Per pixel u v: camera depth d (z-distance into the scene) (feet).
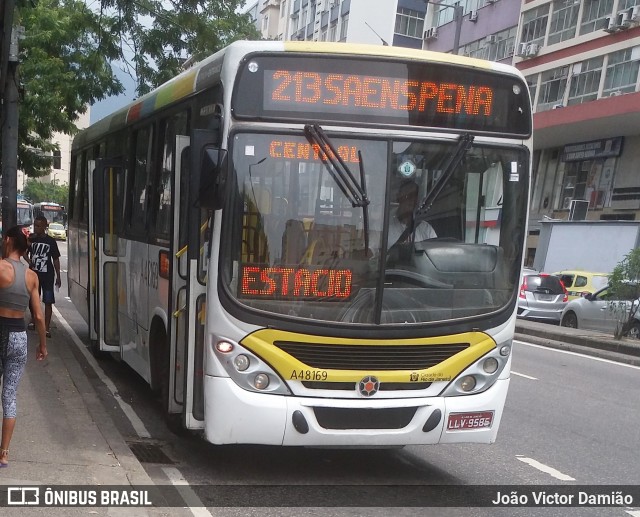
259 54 17.89
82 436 20.53
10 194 39.22
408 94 18.58
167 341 21.65
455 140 18.85
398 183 18.37
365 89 18.34
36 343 34.76
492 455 23.52
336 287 17.99
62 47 62.64
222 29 55.26
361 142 18.25
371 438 17.94
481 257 19.15
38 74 61.98
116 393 28.22
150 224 24.53
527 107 19.65
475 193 19.12
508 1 125.49
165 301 22.15
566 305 69.00
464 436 18.74
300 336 17.69
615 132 105.91
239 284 17.67
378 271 18.12
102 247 30.58
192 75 21.56
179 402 20.47
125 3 47.19
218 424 17.63
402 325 18.16
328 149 18.04
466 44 136.36
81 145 39.47
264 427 17.48
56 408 23.03
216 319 17.71
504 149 19.39
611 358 50.85
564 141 118.42
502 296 19.34
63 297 61.21
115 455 19.25
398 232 18.35
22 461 17.90
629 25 99.04
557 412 30.96
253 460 21.06
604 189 110.32
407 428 18.21
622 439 26.73
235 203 17.70
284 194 17.88
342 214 18.06
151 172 25.00
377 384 17.93
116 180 30.63
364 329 17.89
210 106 19.26
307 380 17.65
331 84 18.17
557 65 112.78
